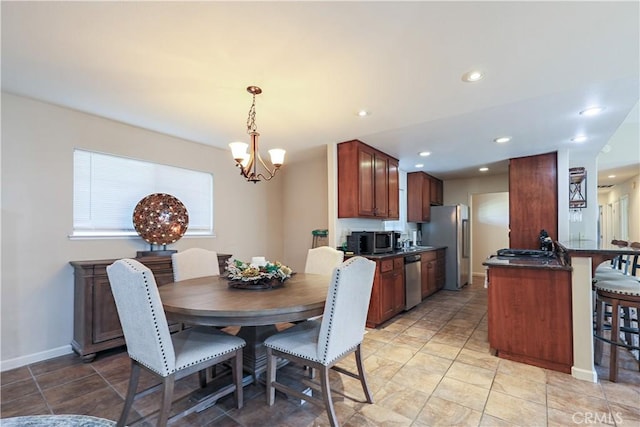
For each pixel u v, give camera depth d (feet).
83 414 6.15
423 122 9.98
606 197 30.01
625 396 6.68
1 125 8.04
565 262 8.48
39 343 8.59
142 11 4.86
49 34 5.46
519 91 7.75
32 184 8.54
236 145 7.21
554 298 8.03
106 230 10.03
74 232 9.35
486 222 23.94
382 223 16.37
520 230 14.46
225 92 7.78
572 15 4.96
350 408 6.31
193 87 7.52
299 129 10.74
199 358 5.56
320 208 15.14
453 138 11.80
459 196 21.30
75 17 4.99
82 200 9.54
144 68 6.65
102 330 8.73
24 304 8.36
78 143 9.34
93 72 6.84
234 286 7.06
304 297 6.15
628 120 15.84
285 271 7.57
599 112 9.09
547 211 13.84
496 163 16.16
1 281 8.03
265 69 6.67
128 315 5.36
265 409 6.30
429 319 12.51
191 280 8.19
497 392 6.90
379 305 11.44
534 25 5.22
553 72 6.81
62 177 9.05
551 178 13.80
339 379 7.55
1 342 8.00
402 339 10.25
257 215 15.15
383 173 14.06
